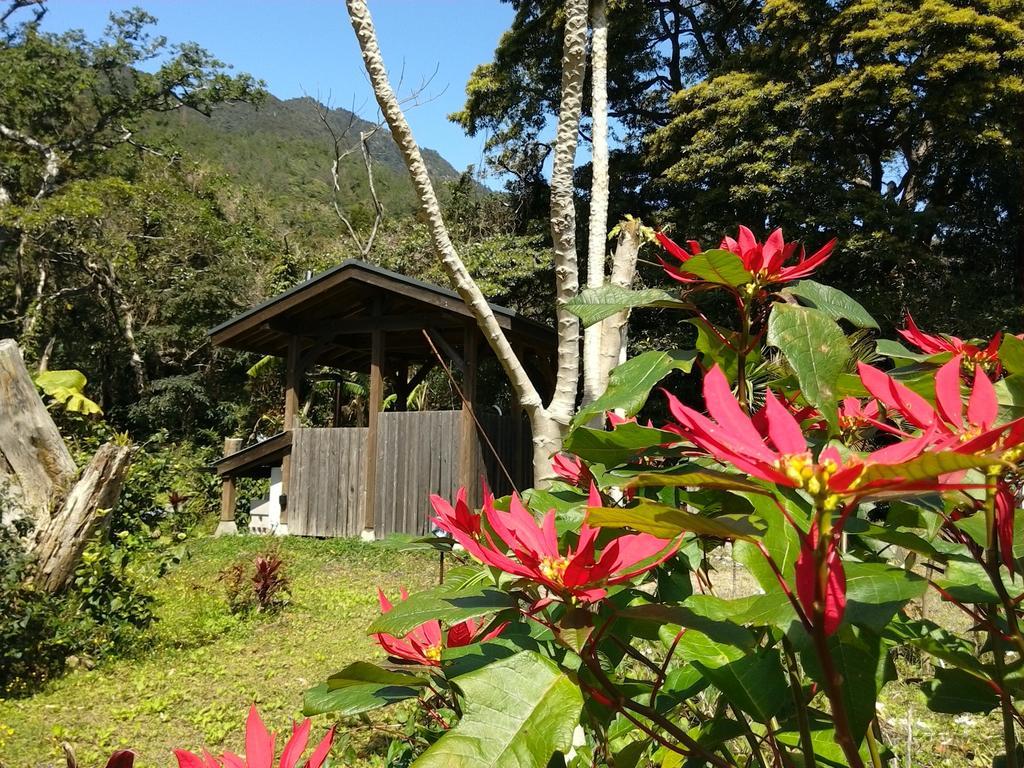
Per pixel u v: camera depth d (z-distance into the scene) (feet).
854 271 37.50
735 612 2.41
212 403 58.44
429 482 28.84
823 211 35.35
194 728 12.44
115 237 57.98
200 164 70.38
